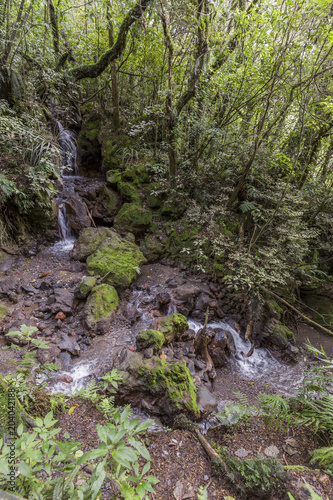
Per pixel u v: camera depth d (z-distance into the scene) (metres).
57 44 6.97
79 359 3.41
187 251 5.20
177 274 5.29
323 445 2.45
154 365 3.06
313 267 5.62
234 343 4.48
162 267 5.50
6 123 4.79
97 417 2.62
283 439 2.57
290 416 2.48
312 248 6.05
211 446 2.49
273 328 4.68
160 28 5.97
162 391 2.87
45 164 5.25
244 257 4.84
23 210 5.10
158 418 2.86
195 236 5.55
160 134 6.93
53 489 1.14
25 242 5.29
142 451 1.06
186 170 6.17
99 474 0.99
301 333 5.23
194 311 4.61
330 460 2.22
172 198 5.94
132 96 7.61
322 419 2.54
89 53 7.15
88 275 4.72
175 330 3.81
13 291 4.21
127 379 2.93
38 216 5.40
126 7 5.57
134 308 4.38
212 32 5.42
